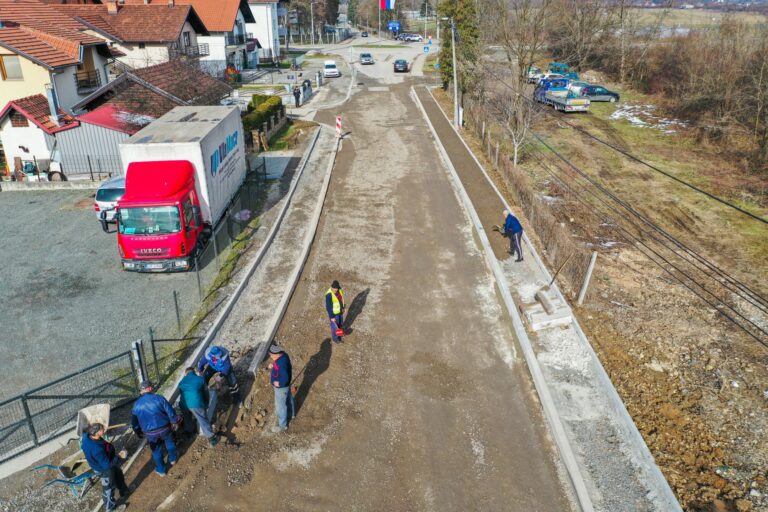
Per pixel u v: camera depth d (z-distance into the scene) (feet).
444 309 47.44
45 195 75.00
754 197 81.30
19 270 53.67
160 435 28.96
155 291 49.98
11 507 27.89
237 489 29.48
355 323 45.14
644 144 107.65
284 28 278.05
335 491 29.55
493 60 136.56
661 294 54.85
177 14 144.36
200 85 103.19
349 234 62.54
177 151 54.65
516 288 50.75
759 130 101.65
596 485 30.07
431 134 108.27
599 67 176.14
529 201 66.59
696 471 33.09
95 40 106.73
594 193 82.64
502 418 34.99
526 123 89.81
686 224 72.54
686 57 139.03
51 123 82.23
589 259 48.39
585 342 42.32
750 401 39.88
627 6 173.06
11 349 41.24
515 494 29.50
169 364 39.34
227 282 51.31
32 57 87.86
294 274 52.11
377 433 33.63
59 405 32.50
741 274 59.82
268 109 104.17
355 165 88.38
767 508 30.37
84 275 52.85
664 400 39.09
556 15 126.41
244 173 77.46
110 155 81.30
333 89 161.48
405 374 39.06
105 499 27.48
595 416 35.35
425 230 63.87
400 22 382.22
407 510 28.48
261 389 37.04
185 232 51.93
